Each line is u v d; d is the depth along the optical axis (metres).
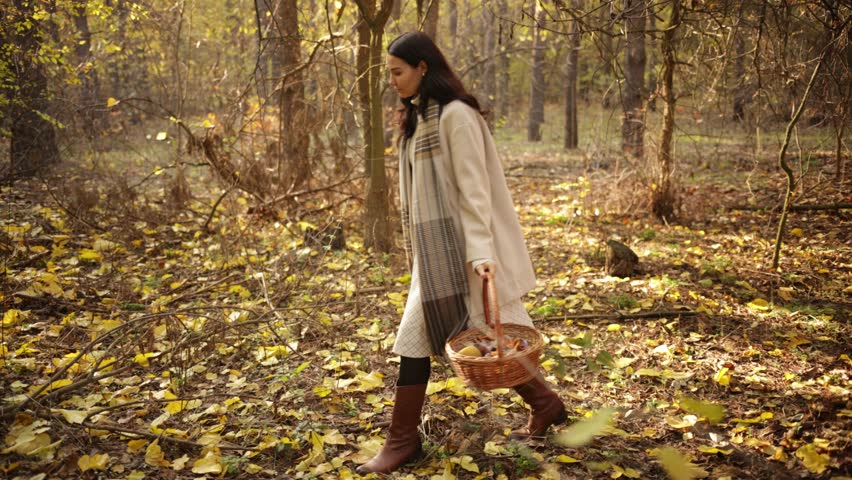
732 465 2.69
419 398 2.71
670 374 3.45
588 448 2.82
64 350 3.80
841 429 2.86
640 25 6.50
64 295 4.61
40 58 7.60
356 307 4.39
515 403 3.22
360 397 3.35
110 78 11.74
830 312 4.23
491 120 13.66
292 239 6.45
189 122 7.88
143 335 3.60
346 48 6.29
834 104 6.17
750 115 8.28
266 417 3.11
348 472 2.61
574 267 5.57
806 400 3.15
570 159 12.67
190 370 3.61
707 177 9.23
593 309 4.55
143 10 8.41
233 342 3.96
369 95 6.21
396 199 7.13
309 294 4.81
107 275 5.13
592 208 7.42
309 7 8.79
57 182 7.86
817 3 4.84
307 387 3.44
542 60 16.27
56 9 7.79
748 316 4.30
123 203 6.78
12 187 7.91
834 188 7.57
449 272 2.54
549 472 2.61
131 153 11.01
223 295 4.89
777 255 5.19
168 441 2.82
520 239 2.71
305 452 2.82
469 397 3.27
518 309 2.71
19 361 3.50
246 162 6.98
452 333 2.56
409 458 2.73
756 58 5.74
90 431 2.79
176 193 7.24
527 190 9.66
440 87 2.55
